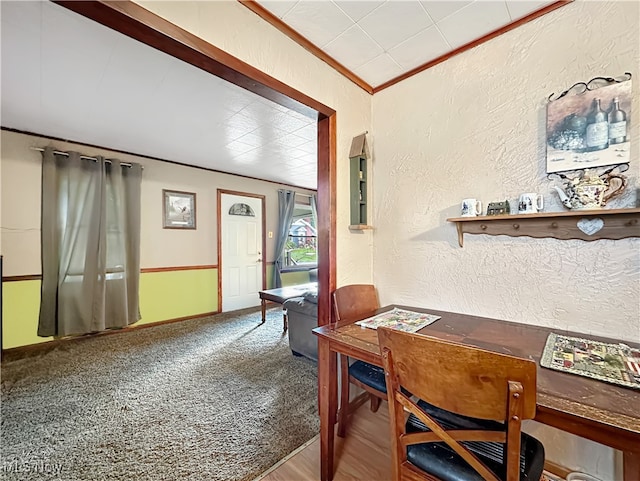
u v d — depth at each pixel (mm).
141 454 1526
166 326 3852
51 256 3104
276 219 5453
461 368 782
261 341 3281
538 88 1440
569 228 1351
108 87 2133
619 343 1176
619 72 1241
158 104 2389
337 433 1702
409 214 1937
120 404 1998
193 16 1181
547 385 861
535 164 1450
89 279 3268
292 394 2145
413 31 1581
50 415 1870
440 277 1798
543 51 1426
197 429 1735
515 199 1516
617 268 1246
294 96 1585
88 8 945
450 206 1750
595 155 1278
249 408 1959
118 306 3518
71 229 3191
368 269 2100
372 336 1318
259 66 1421
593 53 1297
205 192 4445
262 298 3932
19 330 2984
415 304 1919
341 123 1890
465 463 897
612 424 688
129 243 3633
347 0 1373
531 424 1445
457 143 1718
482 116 1625
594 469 1292
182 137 3135
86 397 2088
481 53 1624
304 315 2711
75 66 1872
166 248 4031
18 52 1721
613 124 1241
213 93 2217
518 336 1285
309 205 6219
